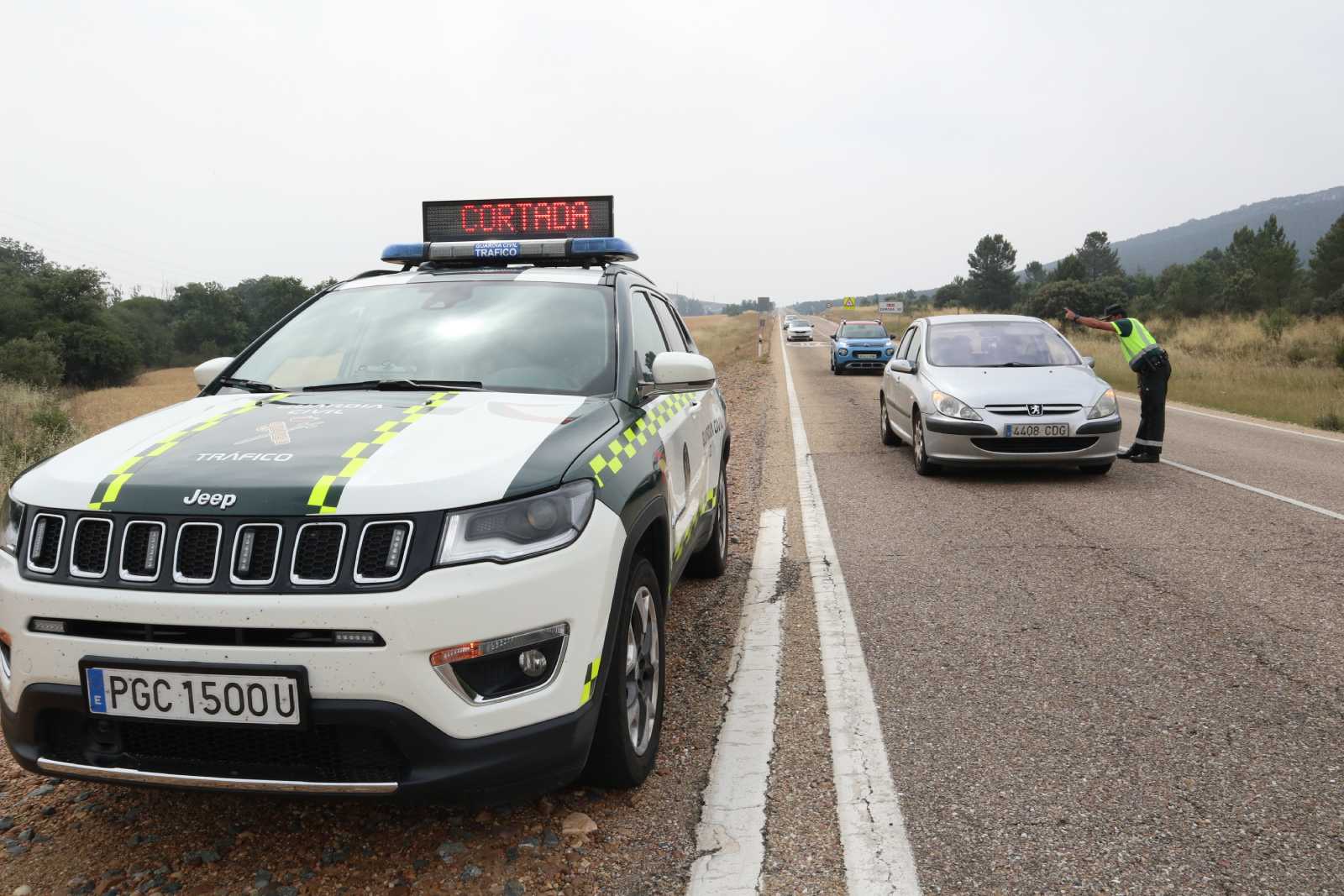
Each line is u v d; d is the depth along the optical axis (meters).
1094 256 121.62
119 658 2.27
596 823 2.80
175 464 2.49
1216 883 2.45
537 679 2.43
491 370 3.39
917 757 3.23
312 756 2.34
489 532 2.35
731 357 36.25
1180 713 3.56
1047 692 3.79
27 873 2.54
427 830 2.75
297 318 3.89
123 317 76.31
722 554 5.63
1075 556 5.95
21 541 2.46
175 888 2.47
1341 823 2.74
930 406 8.78
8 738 2.47
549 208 4.51
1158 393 9.67
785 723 3.54
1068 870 2.53
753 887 2.47
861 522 7.07
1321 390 17.38
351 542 2.26
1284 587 5.20
